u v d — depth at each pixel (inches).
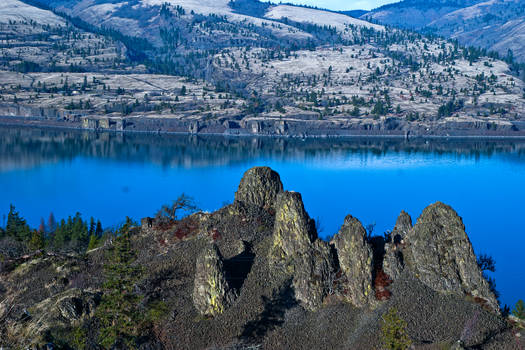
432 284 3065.9
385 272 3181.6
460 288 3036.4
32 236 5137.8
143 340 2928.2
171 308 3134.8
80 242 5659.5
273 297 3159.5
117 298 3002.0
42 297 3430.1
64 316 3061.0
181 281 3358.8
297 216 3334.2
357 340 2810.0
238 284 3243.1
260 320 3024.1
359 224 3206.2
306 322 3006.9
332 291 3149.6
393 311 2689.5
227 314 3061.0
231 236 3718.0
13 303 3380.9
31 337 2906.0
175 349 2876.5
